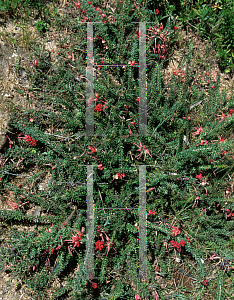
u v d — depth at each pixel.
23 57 3.85
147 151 3.29
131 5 3.74
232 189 3.78
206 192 3.49
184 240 3.34
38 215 3.47
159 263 3.48
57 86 3.65
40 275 3.32
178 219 3.55
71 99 3.59
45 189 3.71
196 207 3.63
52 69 3.79
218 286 3.44
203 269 3.36
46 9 3.95
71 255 3.14
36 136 3.41
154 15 4.01
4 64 3.79
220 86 4.22
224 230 3.59
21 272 3.35
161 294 3.54
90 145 3.52
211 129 3.69
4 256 3.25
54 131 3.80
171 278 3.68
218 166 3.54
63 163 3.43
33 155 3.54
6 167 3.51
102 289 3.44
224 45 4.14
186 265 3.68
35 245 3.24
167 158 3.68
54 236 3.25
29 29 3.93
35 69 3.73
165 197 3.59
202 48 4.21
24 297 3.47
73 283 3.27
